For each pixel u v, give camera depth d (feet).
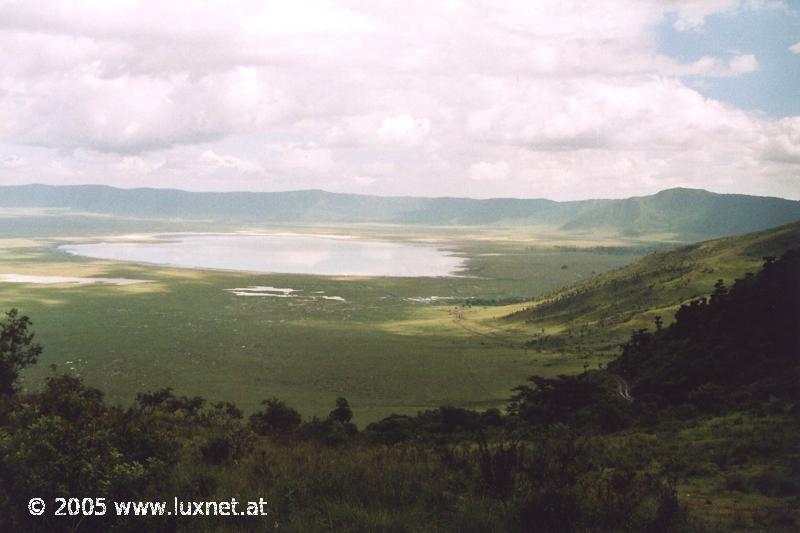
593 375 264.93
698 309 289.94
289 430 148.87
